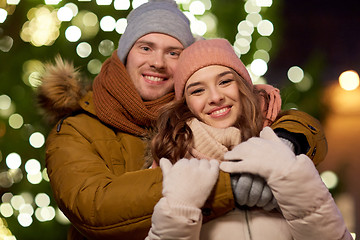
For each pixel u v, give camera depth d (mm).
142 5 3266
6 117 4441
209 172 2283
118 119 3031
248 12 4668
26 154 4461
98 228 2443
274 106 2775
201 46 2736
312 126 2670
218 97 2615
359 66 10969
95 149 2936
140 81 3146
